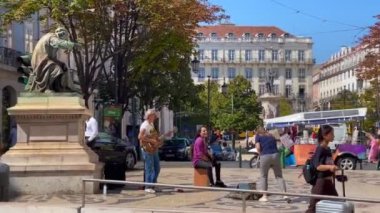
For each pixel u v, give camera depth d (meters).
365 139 31.28
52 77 12.17
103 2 24.33
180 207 9.83
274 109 57.12
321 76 150.25
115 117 29.22
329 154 8.46
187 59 31.02
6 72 31.98
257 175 18.42
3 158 11.87
